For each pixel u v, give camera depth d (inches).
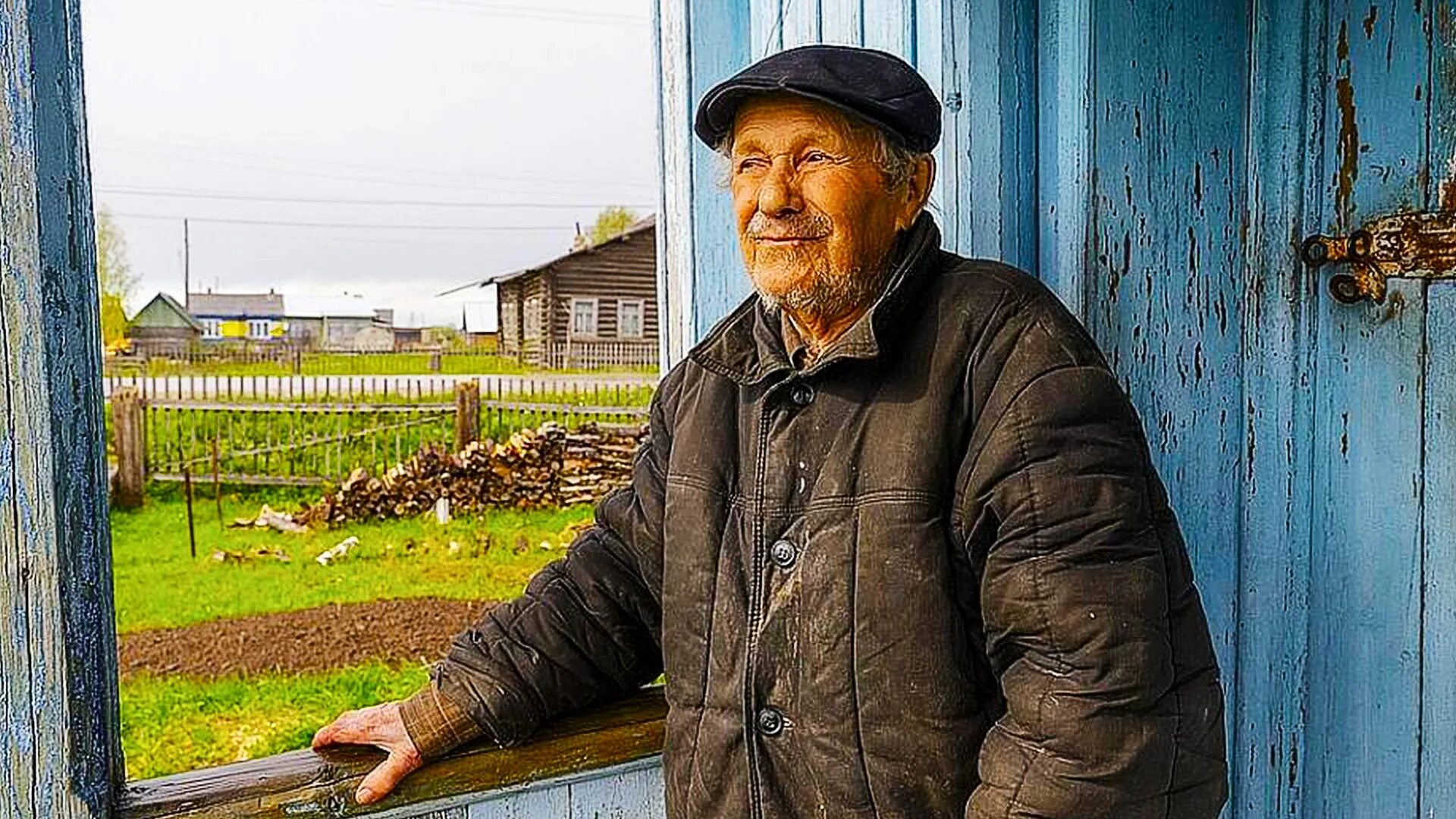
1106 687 30.7
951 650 33.9
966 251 46.8
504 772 44.6
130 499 250.2
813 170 35.1
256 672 154.7
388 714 44.6
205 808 41.1
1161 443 47.6
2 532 36.9
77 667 38.9
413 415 275.4
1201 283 47.8
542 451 254.8
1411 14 42.9
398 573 210.4
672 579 39.1
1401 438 44.6
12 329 36.5
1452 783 44.1
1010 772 31.7
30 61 36.4
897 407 34.7
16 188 36.1
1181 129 46.7
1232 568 49.8
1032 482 31.9
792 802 36.7
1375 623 46.0
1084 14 44.6
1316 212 46.5
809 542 35.7
